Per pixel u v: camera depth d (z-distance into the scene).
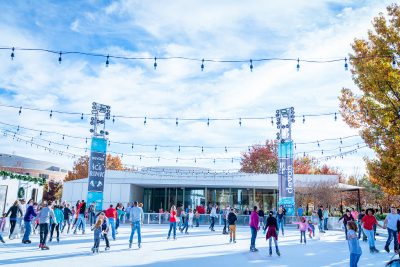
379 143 18.09
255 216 13.44
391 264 6.43
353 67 19.06
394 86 17.23
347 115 19.50
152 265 9.72
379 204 48.72
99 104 24.44
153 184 37.00
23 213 17.02
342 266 10.07
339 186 36.19
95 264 9.65
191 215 27.45
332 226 26.81
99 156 23.55
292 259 11.32
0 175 21.67
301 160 56.31
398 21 17.55
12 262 9.69
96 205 22.92
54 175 66.44
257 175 36.62
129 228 24.36
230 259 11.14
